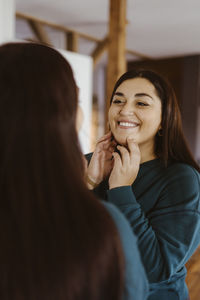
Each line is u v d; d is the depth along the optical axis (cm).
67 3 428
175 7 432
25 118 40
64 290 38
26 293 37
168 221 78
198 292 227
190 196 80
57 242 39
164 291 79
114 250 41
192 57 768
